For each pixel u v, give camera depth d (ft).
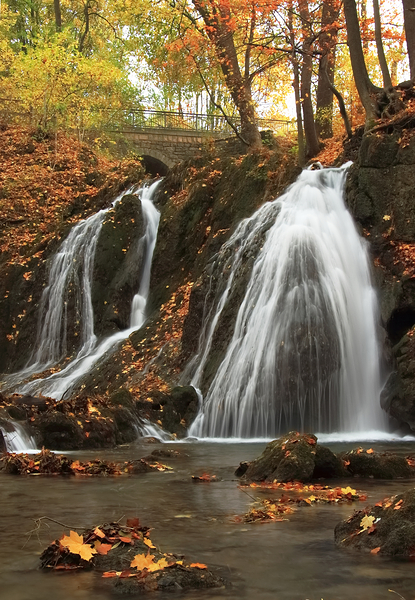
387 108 54.39
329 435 38.17
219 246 57.16
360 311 42.98
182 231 63.52
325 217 46.96
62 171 94.32
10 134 103.71
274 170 58.44
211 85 94.99
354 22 57.41
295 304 41.29
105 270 66.49
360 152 47.52
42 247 74.69
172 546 12.98
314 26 69.92
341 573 11.18
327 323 40.68
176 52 86.74
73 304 66.64
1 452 28.73
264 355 41.06
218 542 13.33
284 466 21.56
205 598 9.88
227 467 25.72
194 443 36.19
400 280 41.65
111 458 28.73
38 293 70.18
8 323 70.54
